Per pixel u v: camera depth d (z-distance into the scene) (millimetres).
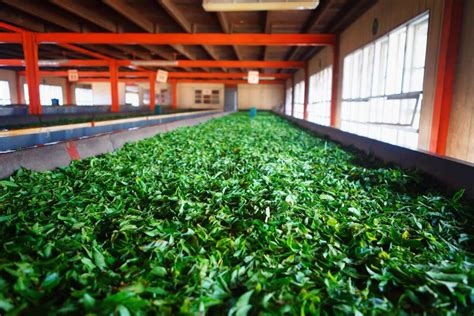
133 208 3100
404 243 2479
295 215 2922
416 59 7281
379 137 9211
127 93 39281
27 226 2389
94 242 2273
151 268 1958
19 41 12570
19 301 1597
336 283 1897
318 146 7590
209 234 2527
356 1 9359
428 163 4516
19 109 17172
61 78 31297
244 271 2000
